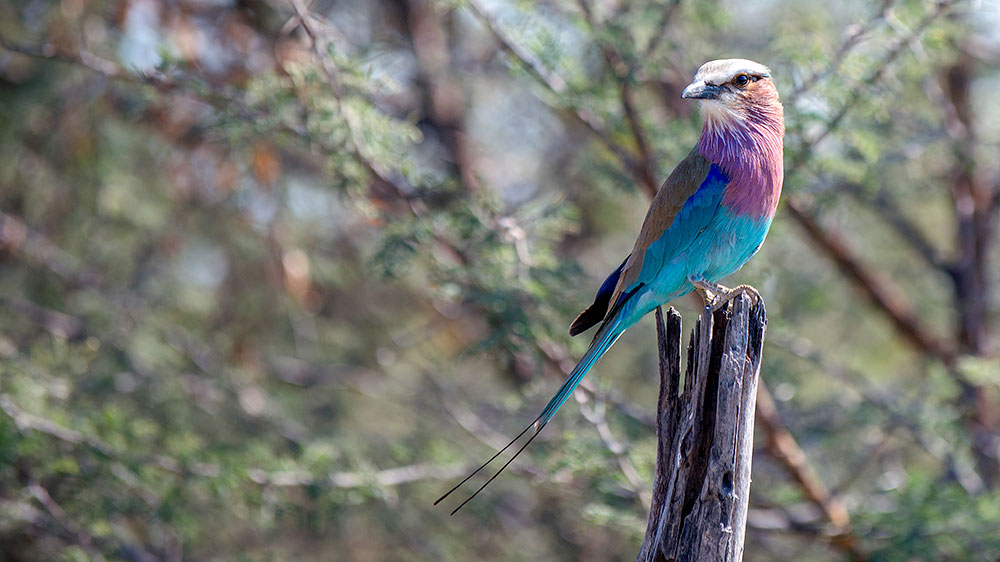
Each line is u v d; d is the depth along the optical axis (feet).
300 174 55.36
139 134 51.21
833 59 37.88
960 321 57.62
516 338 37.42
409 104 60.18
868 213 61.87
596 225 59.93
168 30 44.39
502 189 61.00
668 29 41.01
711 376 21.86
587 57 42.37
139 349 52.31
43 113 51.44
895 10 36.91
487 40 58.39
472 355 38.17
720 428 21.43
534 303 37.99
